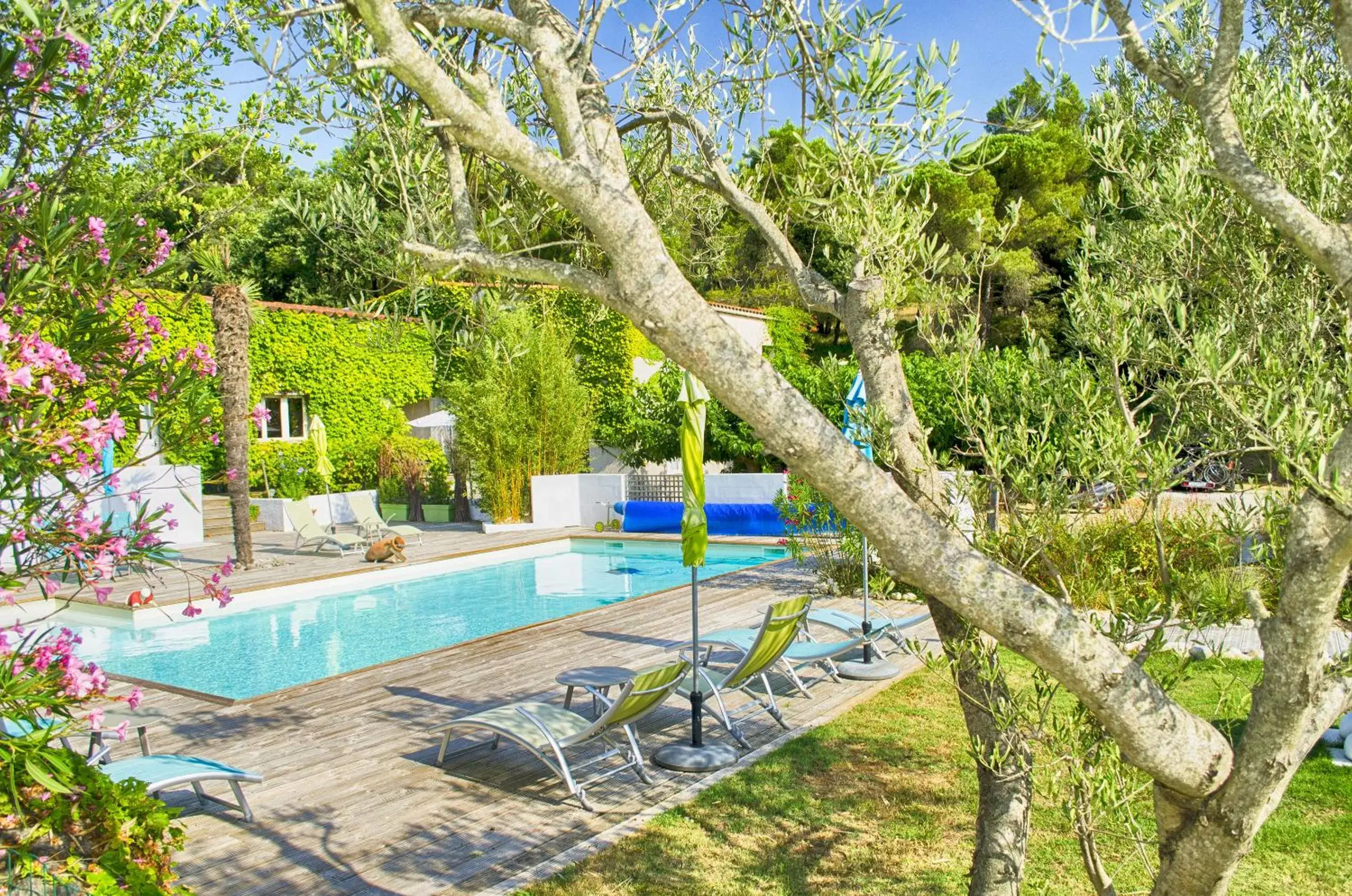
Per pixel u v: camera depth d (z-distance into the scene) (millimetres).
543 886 4859
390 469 23781
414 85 1968
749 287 34625
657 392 22453
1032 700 3250
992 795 3656
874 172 3432
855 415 3465
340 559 17281
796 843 5344
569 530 21531
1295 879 4762
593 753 6922
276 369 23312
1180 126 4098
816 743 6961
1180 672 2867
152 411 3379
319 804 6016
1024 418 3104
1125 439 2797
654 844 5344
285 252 29828
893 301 3520
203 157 3672
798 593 12719
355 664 11070
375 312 4344
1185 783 2316
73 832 3553
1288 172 3334
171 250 3350
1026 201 28406
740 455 21094
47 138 3189
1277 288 3412
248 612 14078
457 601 14883
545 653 9883
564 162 2066
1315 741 2227
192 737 7395
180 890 3758
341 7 2486
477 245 2506
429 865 5148
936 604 3494
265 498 22594
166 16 2693
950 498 3359
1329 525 2029
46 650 3027
